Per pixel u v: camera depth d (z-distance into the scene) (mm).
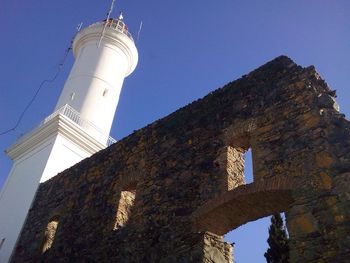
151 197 9039
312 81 7832
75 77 21266
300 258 5758
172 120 10484
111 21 25156
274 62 9000
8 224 14031
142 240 8367
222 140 8633
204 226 7590
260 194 6980
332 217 5797
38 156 15984
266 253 12531
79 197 11547
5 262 12453
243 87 9266
